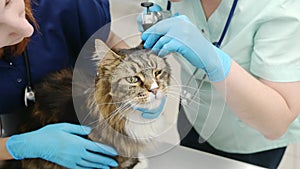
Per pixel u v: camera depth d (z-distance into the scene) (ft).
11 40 2.25
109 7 3.69
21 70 3.18
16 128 3.12
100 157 2.82
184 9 3.64
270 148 3.85
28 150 2.83
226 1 3.32
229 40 3.41
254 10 3.18
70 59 3.51
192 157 3.32
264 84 3.09
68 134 2.83
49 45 3.32
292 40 2.96
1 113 3.21
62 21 3.40
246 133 3.77
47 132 2.84
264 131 3.16
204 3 3.49
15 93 3.23
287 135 3.78
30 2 3.08
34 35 3.19
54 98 3.01
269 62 3.01
